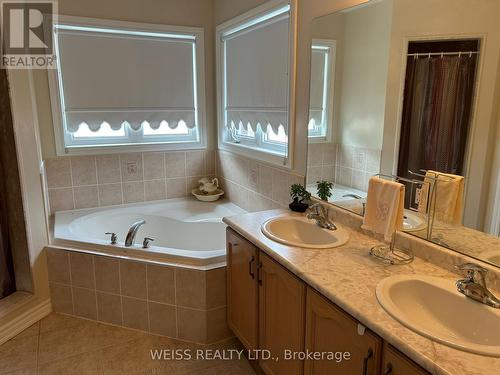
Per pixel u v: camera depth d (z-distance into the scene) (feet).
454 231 4.93
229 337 8.14
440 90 4.97
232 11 10.16
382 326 3.74
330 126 7.04
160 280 7.93
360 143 6.37
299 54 7.75
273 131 9.03
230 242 7.31
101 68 10.30
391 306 4.03
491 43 4.34
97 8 9.94
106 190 11.09
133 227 8.68
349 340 4.29
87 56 10.10
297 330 5.33
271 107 9.04
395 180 5.73
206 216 10.71
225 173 11.79
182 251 8.13
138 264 8.03
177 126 11.59
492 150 4.45
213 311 7.86
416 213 5.44
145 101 10.96
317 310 4.81
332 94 6.93
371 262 5.25
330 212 7.20
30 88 8.34
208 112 11.91
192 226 10.48
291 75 7.98
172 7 10.77
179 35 11.05
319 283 4.66
